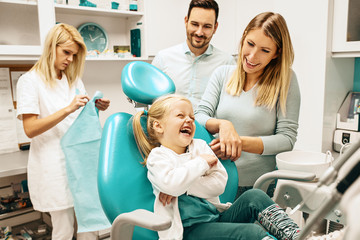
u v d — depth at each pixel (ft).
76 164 5.21
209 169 3.38
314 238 2.82
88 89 8.68
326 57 6.35
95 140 5.34
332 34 6.36
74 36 5.52
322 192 3.51
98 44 8.52
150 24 8.38
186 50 6.41
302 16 6.60
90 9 7.51
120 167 3.16
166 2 8.61
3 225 7.13
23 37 6.33
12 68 7.05
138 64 3.71
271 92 4.04
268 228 3.12
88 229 5.24
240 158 4.23
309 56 6.60
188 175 3.01
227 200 3.75
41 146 5.33
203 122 4.16
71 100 5.77
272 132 4.25
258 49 3.77
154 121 3.42
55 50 5.37
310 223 1.44
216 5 5.79
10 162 6.24
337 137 6.78
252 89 4.17
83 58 5.94
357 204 0.85
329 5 6.18
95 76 8.75
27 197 6.86
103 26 8.64
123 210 3.01
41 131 5.12
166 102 3.41
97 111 5.74
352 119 6.73
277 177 3.62
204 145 3.63
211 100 4.52
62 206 5.32
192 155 3.45
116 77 9.14
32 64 7.41
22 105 5.16
